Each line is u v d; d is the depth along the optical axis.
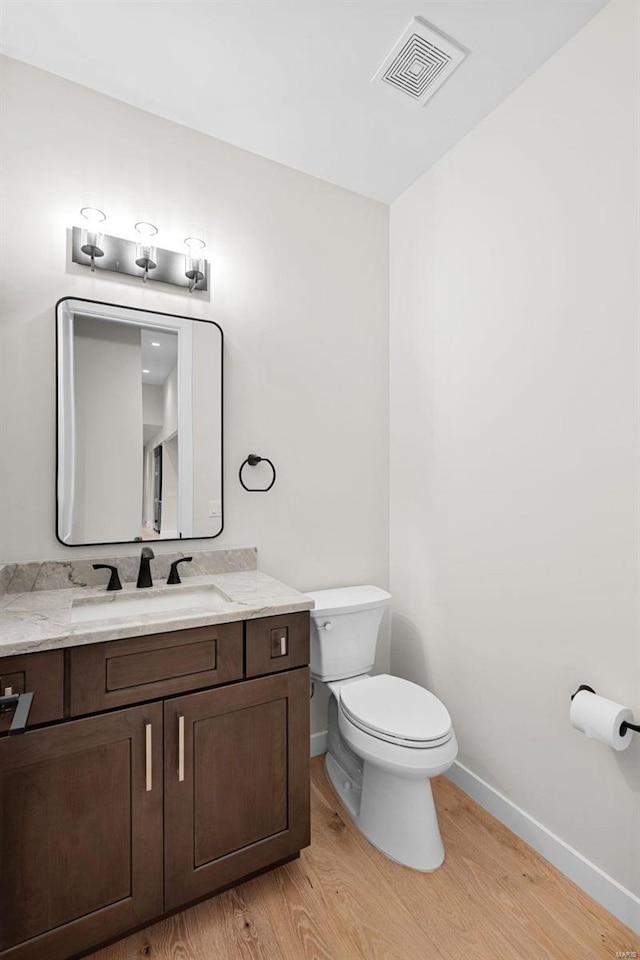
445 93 1.71
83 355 1.66
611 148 1.38
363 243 2.33
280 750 1.46
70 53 1.55
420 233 2.20
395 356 2.37
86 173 1.68
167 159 1.83
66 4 1.38
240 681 1.40
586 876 1.43
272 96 1.72
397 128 1.88
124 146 1.75
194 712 1.32
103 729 1.20
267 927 1.31
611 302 1.39
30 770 1.12
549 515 1.58
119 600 1.56
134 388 1.75
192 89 1.69
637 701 1.32
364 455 2.32
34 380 1.58
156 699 1.27
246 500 2.00
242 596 1.55
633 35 1.32
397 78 1.64
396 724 1.54
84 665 1.18
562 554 1.54
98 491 1.68
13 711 1.10
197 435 1.87
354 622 1.95
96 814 1.19
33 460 1.58
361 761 1.83
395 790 1.58
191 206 1.88
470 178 1.91
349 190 2.29
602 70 1.40
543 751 1.59
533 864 1.54
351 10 1.40
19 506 1.56
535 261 1.63
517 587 1.70
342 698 1.72
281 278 2.09
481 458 1.86
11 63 1.57
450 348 2.02
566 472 1.53
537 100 1.62
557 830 1.54
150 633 1.25
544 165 1.59
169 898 1.28
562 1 1.37
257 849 1.41
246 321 2.00
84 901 1.18
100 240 1.66
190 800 1.31
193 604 1.68
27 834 1.12
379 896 1.41
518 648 1.70
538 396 1.62
